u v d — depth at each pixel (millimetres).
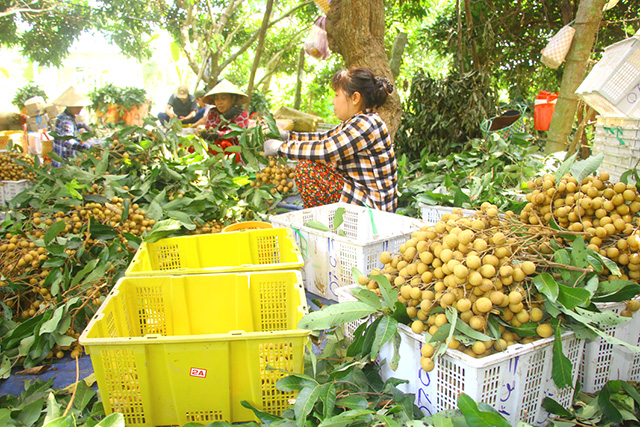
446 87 6312
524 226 1730
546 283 1449
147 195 3275
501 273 1438
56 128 5359
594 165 1936
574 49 4965
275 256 2641
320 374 1747
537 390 1454
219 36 10883
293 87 19406
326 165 3055
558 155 4582
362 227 2885
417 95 6594
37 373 1996
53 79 26719
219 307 2098
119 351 1511
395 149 6855
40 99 9414
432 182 4086
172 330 2102
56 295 2338
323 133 3193
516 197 3201
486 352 1423
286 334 1522
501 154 4094
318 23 5941
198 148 3930
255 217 3506
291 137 3287
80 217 2920
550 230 1688
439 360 1418
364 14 4266
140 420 1581
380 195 2998
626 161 2625
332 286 2469
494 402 1368
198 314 2100
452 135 6395
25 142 7305
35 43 12281
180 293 2072
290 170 3367
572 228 1702
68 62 26484
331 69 14508
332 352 1859
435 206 3092
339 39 4500
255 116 4543
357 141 2850
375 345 1458
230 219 3434
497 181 3693
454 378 1381
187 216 2992
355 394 1518
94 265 2311
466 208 2955
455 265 1456
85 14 12203
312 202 3184
